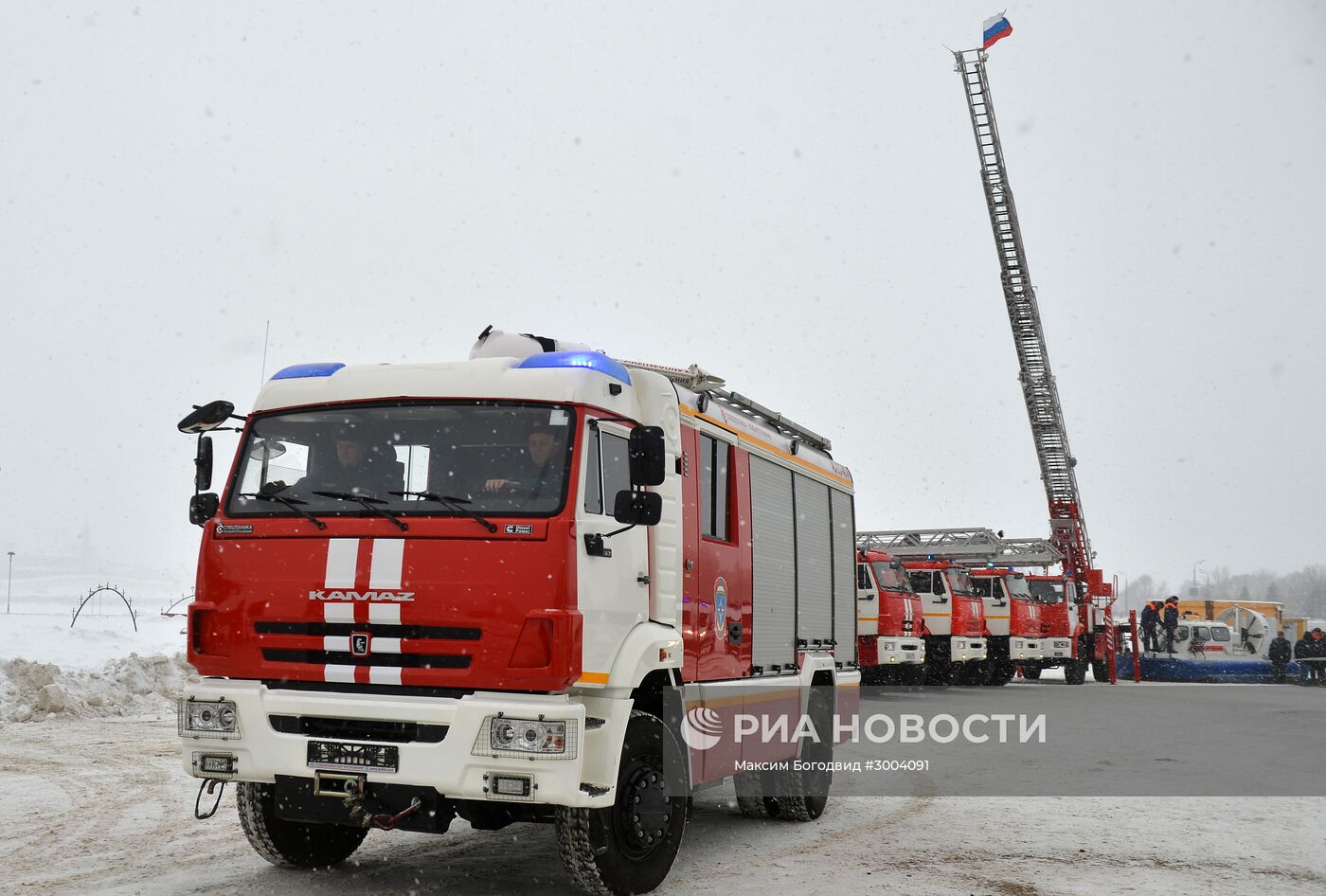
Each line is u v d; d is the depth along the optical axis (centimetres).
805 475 1035
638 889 647
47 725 1453
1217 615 3959
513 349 736
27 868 705
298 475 652
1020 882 729
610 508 647
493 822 643
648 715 672
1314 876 766
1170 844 868
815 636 1021
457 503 611
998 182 3238
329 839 730
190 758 629
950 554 2972
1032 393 3381
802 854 806
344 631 610
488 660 581
